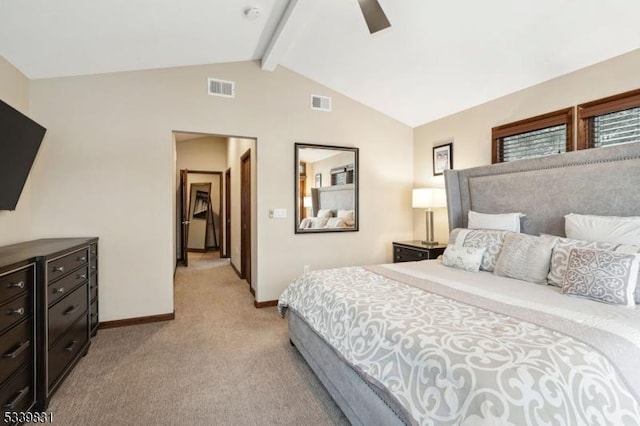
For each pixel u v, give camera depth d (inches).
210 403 76.5
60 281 81.5
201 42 119.5
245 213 200.4
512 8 91.8
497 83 128.3
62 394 79.4
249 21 111.9
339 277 96.3
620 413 41.5
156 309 131.0
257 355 101.3
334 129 164.2
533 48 105.1
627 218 84.5
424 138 177.8
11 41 91.7
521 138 130.0
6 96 100.2
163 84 131.3
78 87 120.0
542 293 77.9
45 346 72.7
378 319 62.4
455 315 61.9
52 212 117.0
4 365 59.8
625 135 98.6
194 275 220.8
